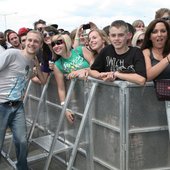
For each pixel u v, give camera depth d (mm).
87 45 4711
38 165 4387
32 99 5180
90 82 3371
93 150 3494
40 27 5883
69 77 3617
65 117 4090
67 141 4113
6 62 3596
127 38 3137
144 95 2914
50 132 4598
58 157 4418
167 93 2822
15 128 3773
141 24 5824
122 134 2900
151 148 3008
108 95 3084
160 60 3160
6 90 3688
